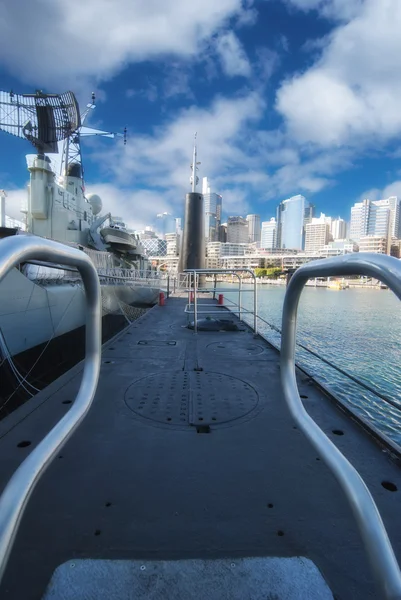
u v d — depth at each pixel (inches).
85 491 71.9
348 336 581.6
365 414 318.3
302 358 467.2
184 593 47.9
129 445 92.2
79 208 871.7
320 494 71.8
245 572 51.5
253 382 147.4
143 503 68.2
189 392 134.0
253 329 275.6
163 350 206.5
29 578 50.6
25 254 33.6
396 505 67.0
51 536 58.9
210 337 247.1
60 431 49.3
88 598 47.0
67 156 881.5
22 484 39.3
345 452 87.7
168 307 446.3
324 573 51.9
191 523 62.6
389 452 87.7
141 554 55.0
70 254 46.4
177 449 90.4
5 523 35.0
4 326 253.0
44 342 315.3
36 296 299.9
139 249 1098.7
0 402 242.2
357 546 57.4
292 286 54.7
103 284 503.5
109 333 533.3
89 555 54.7
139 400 125.1
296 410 55.9
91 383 59.5
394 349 504.4
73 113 837.8
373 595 48.1
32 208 697.6
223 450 90.1
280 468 81.7
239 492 72.2
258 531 60.8
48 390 130.2
